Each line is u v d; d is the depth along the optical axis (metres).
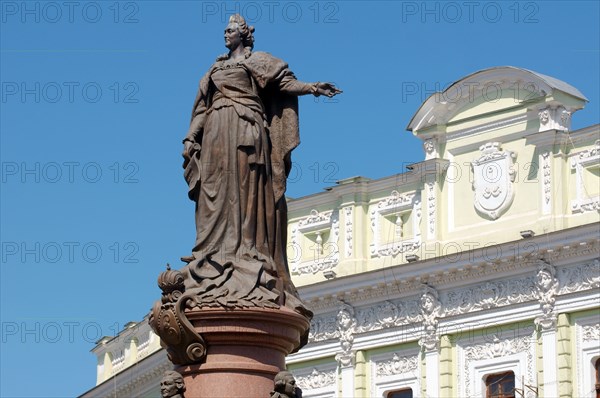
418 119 54.19
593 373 48.53
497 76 52.22
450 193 53.38
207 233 15.17
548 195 50.38
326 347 55.66
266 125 15.52
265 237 15.31
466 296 51.91
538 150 50.94
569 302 49.00
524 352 50.12
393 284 53.47
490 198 52.09
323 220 56.53
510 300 50.69
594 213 49.34
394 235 54.53
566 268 49.34
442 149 53.91
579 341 48.81
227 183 15.27
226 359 14.58
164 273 14.77
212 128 15.40
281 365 14.82
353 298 54.97
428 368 52.47
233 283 14.82
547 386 49.22
